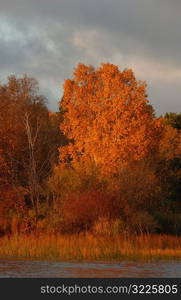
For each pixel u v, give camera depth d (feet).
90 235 158.61
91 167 202.59
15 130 217.36
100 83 233.96
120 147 213.25
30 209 201.67
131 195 194.18
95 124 221.87
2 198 199.11
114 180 200.13
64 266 125.90
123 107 218.38
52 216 188.14
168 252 143.54
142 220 180.55
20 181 215.51
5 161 212.23
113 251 141.79
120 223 173.37
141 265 128.57
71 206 182.09
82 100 232.12
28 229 184.75
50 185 200.13
